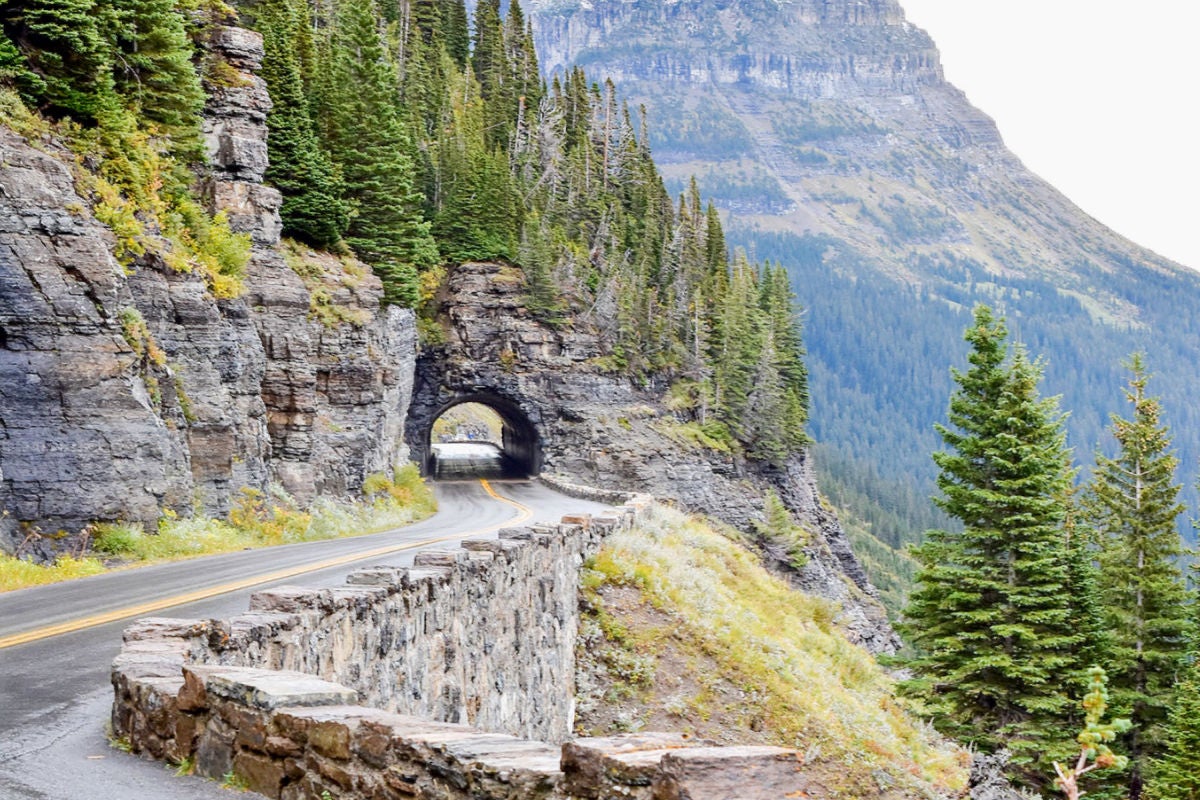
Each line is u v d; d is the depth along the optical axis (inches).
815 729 1064.8
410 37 4475.9
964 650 1217.4
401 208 2412.6
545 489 2888.8
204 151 1535.4
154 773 302.2
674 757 192.4
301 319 1694.1
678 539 1667.1
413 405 3287.4
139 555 1010.1
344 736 259.3
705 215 4783.5
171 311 1268.5
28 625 583.8
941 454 1268.5
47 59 1182.3
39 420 1001.5
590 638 1100.5
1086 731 207.9
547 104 4569.4
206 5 1652.3
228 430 1305.4
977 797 855.7
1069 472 1254.3
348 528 1611.7
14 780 291.7
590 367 3442.4
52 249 1027.9
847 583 4023.1
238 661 385.7
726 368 3875.5
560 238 3764.8
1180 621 1472.7
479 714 694.5
